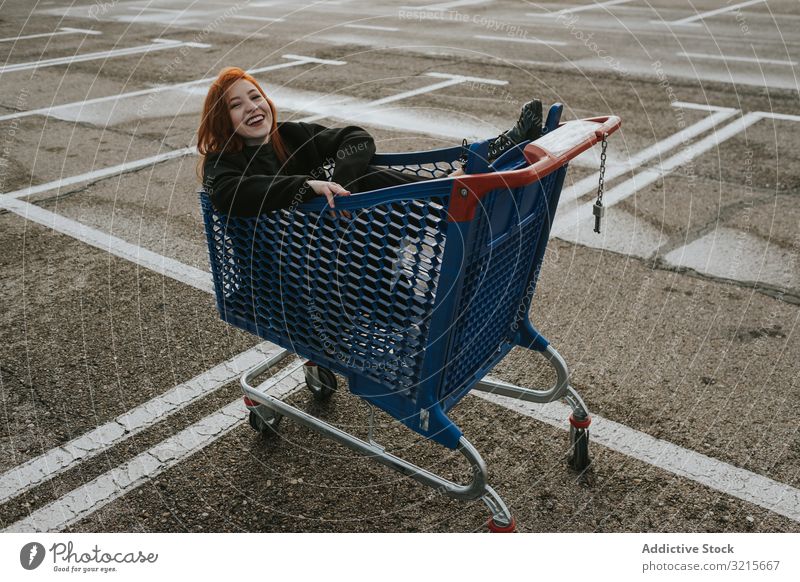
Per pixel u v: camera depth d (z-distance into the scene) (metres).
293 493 2.92
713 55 9.99
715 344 3.84
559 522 2.78
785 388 3.49
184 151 6.87
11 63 10.90
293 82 9.27
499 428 3.26
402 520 2.80
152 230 5.25
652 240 4.97
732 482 2.94
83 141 7.23
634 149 6.60
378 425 3.27
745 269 4.59
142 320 4.11
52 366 3.70
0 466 3.05
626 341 3.88
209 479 2.99
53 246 5.01
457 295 2.22
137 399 3.45
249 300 2.77
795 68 9.19
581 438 2.95
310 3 16.39
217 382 3.57
